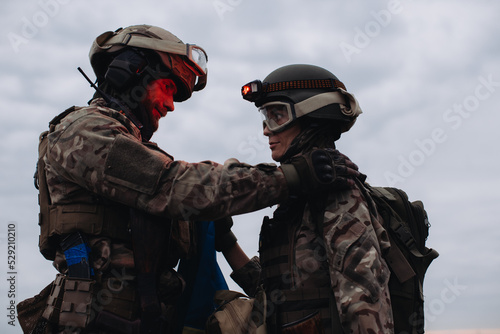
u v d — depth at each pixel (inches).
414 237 76.5
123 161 64.9
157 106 80.5
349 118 79.7
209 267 92.2
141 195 64.7
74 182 67.4
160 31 81.7
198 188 64.6
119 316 65.0
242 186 65.5
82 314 63.3
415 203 83.4
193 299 89.0
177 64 81.0
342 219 67.7
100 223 66.9
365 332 62.1
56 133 69.6
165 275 72.9
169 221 70.0
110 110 72.2
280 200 67.6
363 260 65.3
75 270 65.3
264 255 76.8
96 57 81.0
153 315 65.8
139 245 67.0
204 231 92.0
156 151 68.7
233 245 99.2
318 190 67.0
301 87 77.9
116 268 66.6
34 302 69.7
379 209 76.2
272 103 77.7
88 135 66.7
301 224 72.2
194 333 88.5
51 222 69.4
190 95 87.0
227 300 85.3
